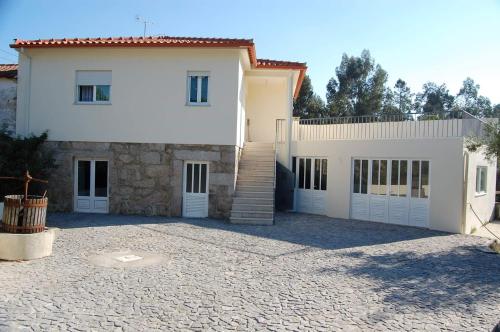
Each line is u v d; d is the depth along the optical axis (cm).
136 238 970
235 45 1266
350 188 1450
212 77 1315
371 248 946
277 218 1395
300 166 1619
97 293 581
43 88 1371
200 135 1321
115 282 634
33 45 1320
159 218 1286
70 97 1360
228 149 1313
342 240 1030
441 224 1250
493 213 1652
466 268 783
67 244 889
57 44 1309
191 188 1342
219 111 1315
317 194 1552
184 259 786
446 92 6525
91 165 1381
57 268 702
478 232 1332
